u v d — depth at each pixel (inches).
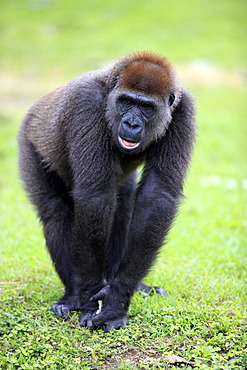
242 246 1238.9
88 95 842.8
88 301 851.4
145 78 829.2
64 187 963.3
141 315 876.6
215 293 964.6
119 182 959.0
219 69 3346.5
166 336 813.2
